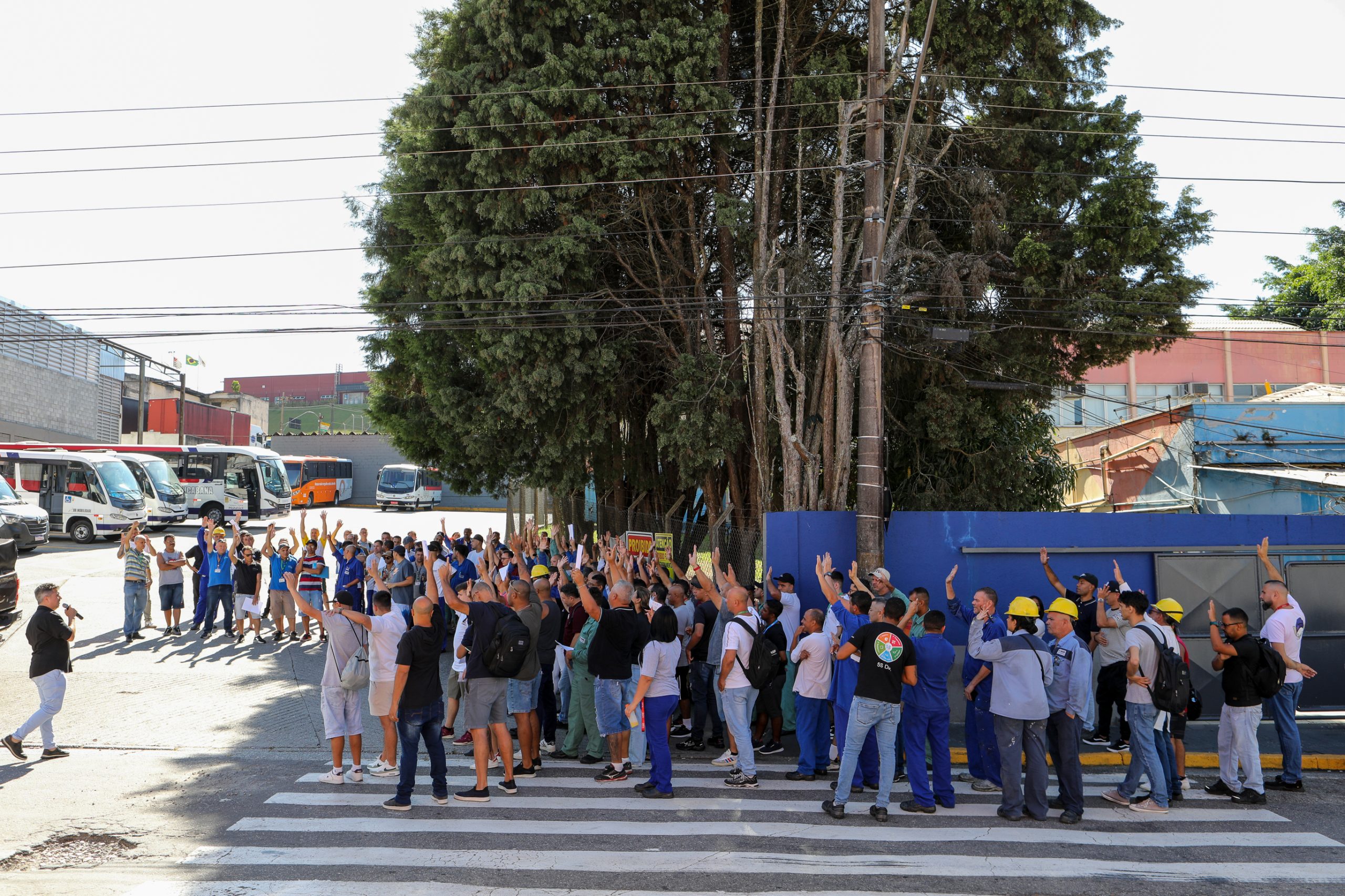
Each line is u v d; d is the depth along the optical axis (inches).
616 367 679.1
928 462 756.0
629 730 392.2
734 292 761.0
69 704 486.6
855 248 708.0
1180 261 665.0
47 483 1222.3
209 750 413.1
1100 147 683.4
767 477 697.6
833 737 411.5
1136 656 340.8
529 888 255.4
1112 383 1587.1
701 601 453.1
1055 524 507.8
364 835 300.0
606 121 653.3
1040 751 325.1
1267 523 502.3
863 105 642.2
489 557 615.8
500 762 408.2
